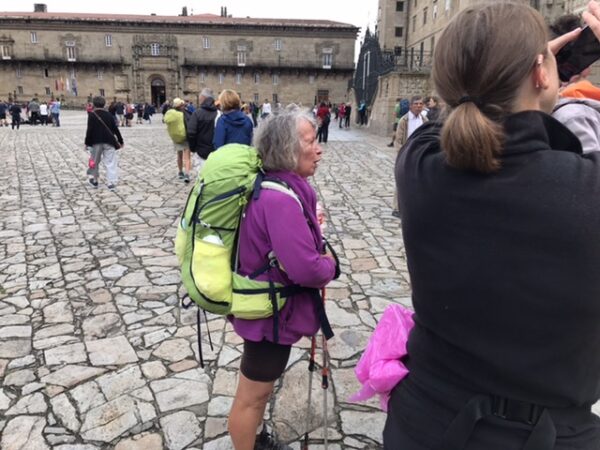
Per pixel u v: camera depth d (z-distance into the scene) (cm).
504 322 103
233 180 196
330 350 368
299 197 198
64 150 1722
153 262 557
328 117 2023
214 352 365
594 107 139
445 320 112
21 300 454
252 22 6706
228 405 304
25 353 361
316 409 302
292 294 205
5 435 276
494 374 106
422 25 4500
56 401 306
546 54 109
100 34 6494
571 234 96
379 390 141
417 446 118
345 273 529
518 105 108
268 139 199
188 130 827
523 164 101
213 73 6731
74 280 502
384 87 2639
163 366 346
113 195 924
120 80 6612
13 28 6412
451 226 108
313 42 6706
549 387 103
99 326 404
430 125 130
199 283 199
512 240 100
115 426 284
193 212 203
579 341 101
